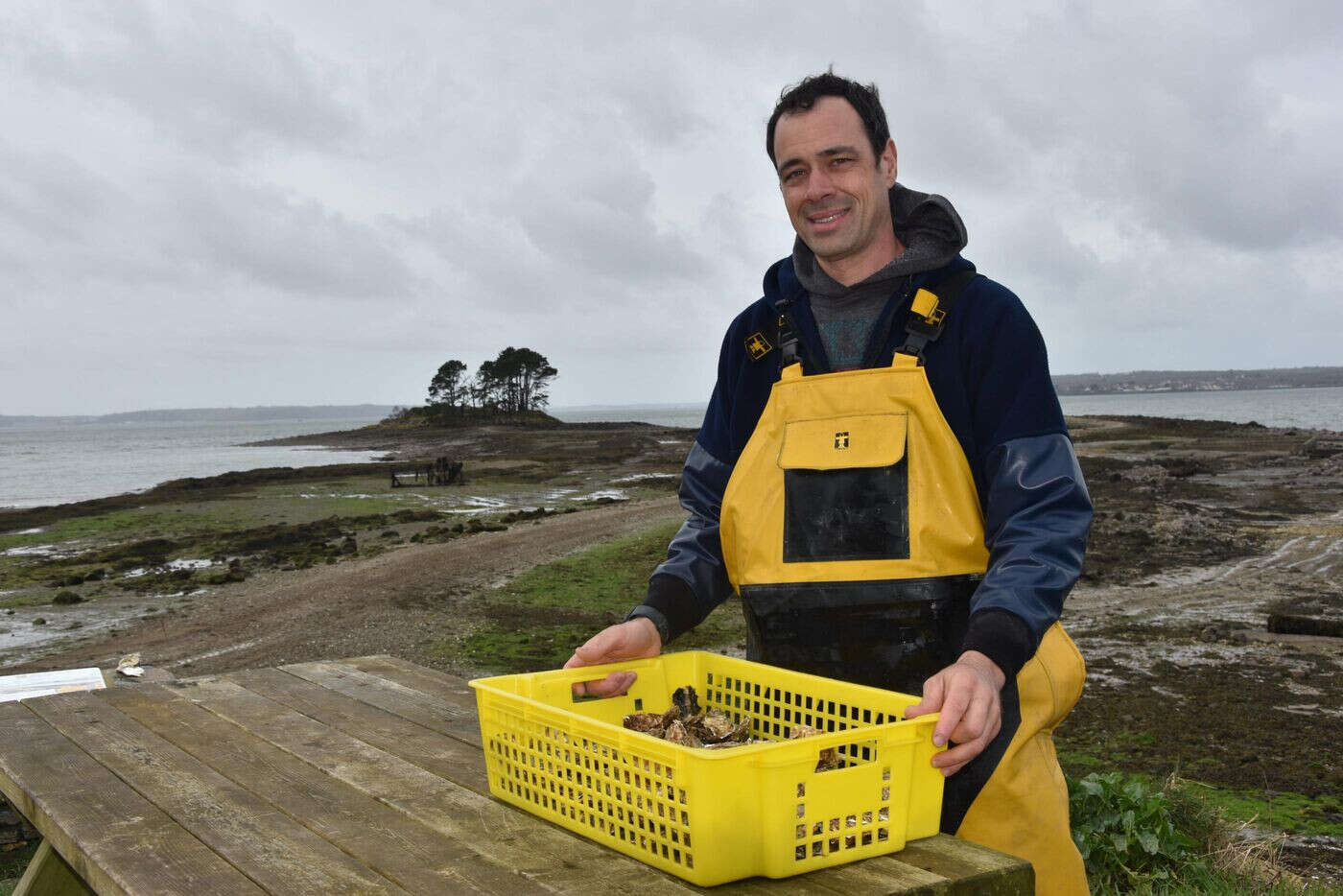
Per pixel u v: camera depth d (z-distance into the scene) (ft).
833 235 7.92
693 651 8.09
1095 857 14.46
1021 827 7.13
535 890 5.24
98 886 5.99
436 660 36.94
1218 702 29.22
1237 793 22.00
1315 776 23.06
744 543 8.11
